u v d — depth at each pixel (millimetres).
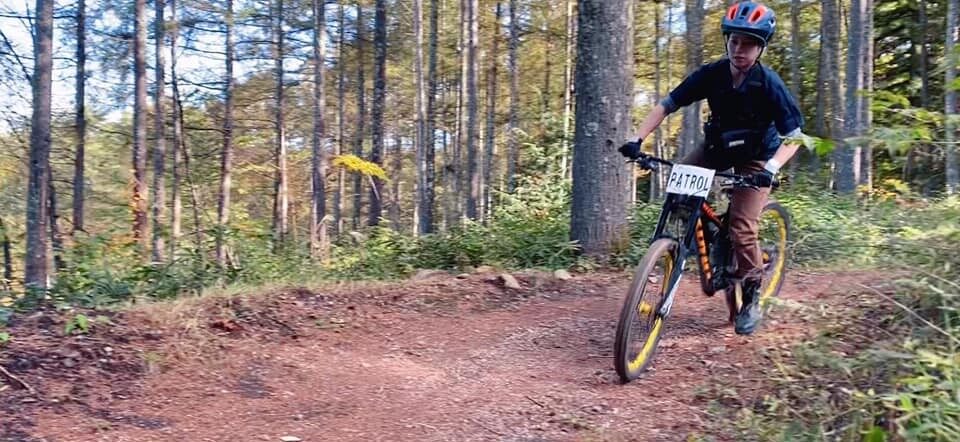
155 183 19391
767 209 5137
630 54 7574
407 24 25969
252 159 27547
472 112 20984
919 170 10109
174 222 19312
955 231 3895
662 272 4332
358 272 8117
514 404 3955
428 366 4645
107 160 24344
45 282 13078
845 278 5578
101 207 19125
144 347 4422
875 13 21047
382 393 4137
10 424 3434
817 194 11453
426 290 6191
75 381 3943
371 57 27312
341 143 29531
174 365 4297
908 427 2820
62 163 22734
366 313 5609
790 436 3027
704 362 4332
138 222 12430
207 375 4238
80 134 20609
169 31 19141
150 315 4891
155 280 6758
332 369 4484
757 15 3967
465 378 4414
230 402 3926
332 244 10258
